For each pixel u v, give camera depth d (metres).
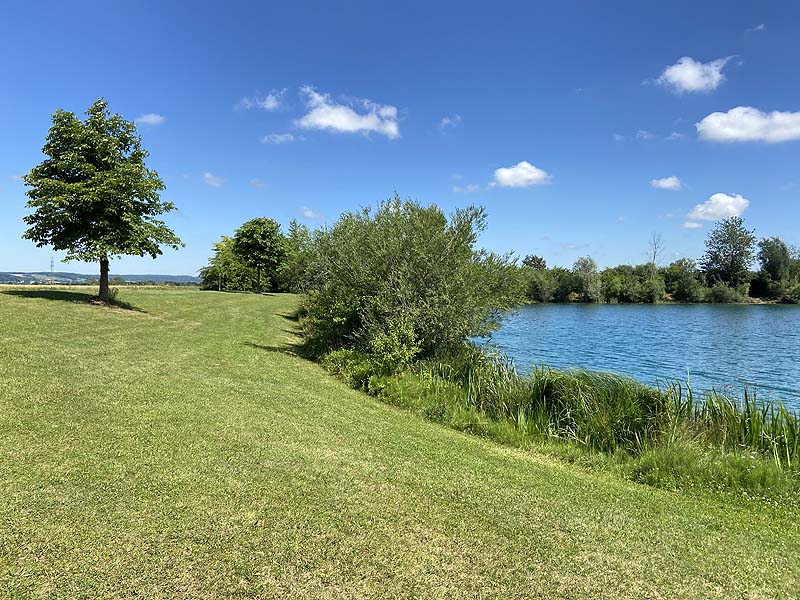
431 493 5.54
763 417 8.76
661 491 6.78
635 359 27.31
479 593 3.77
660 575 4.30
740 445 8.39
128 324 16.73
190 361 11.96
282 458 6.07
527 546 4.54
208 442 6.30
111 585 3.41
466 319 14.19
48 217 17.77
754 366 25.39
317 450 6.57
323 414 8.79
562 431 9.39
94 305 19.80
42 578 3.40
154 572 3.59
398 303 14.49
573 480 6.79
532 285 88.81
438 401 10.73
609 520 5.36
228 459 5.82
